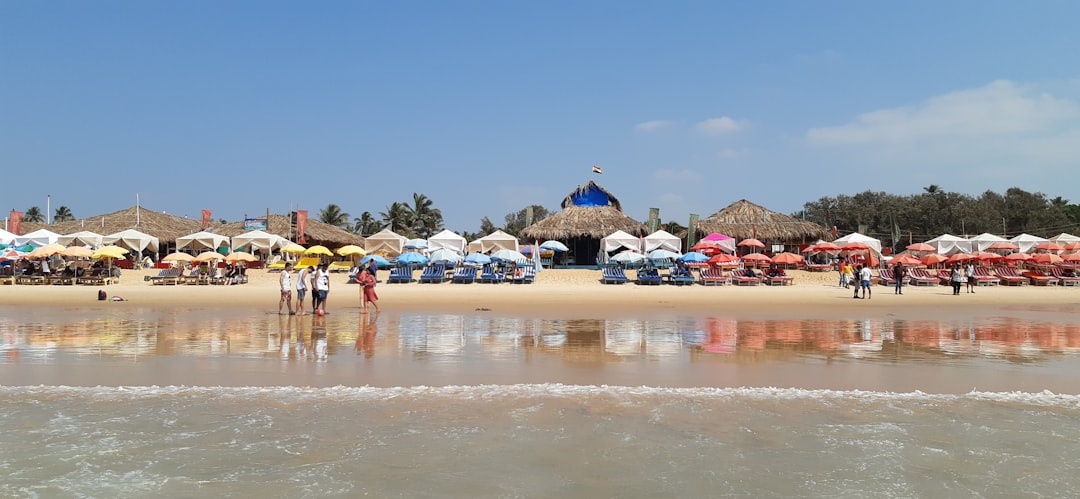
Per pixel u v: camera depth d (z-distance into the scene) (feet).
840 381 26.71
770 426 20.76
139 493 15.85
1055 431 20.31
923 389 25.38
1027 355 32.91
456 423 21.01
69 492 15.93
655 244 120.98
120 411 22.39
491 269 114.11
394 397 24.14
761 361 31.12
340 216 245.86
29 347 35.12
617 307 62.69
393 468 17.26
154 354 32.83
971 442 19.34
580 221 145.69
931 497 15.64
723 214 161.27
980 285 110.42
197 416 21.81
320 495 15.61
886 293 89.51
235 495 15.66
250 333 41.39
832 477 16.75
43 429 20.49
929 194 256.93
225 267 120.98
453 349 34.71
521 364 30.32
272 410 22.48
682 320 49.78
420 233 232.73
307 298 75.92
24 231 162.30
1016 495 15.75
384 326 45.60
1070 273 119.03
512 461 17.75
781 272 112.98
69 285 105.29
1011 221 243.40
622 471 17.08
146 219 170.19
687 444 19.07
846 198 278.67
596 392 24.85
